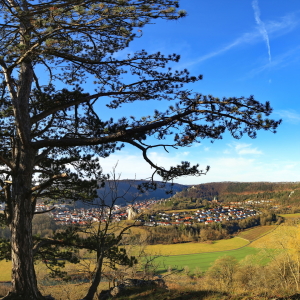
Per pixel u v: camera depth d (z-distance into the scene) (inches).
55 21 215.3
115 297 342.0
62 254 307.4
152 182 260.5
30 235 230.5
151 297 317.7
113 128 247.3
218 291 328.5
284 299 279.6
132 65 274.5
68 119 302.8
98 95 270.7
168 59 269.0
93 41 273.7
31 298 215.0
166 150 250.1
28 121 248.8
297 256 905.5
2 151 272.2
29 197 230.7
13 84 248.4
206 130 244.8
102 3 222.1
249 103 230.7
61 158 289.7
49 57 258.1
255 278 901.2
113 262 303.3
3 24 250.7
